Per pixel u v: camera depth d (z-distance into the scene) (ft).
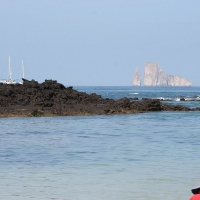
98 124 257.14
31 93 346.13
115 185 112.88
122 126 248.11
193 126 251.19
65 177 120.78
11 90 340.59
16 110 306.55
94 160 143.74
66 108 322.75
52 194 105.09
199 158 147.54
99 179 118.52
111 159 145.59
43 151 160.25
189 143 182.19
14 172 126.41
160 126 249.96
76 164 137.39
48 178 119.44
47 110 317.83
